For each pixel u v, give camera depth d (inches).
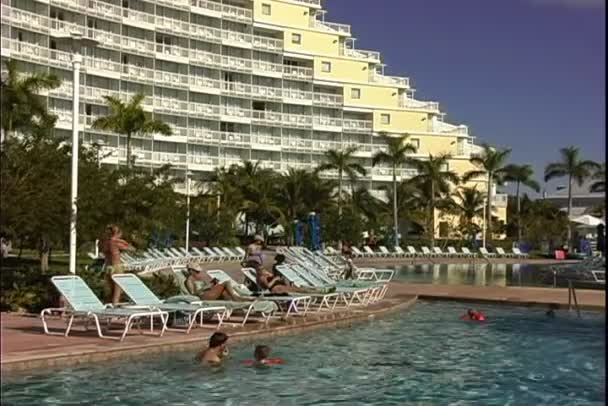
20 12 2484.0
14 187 693.9
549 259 2372.0
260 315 663.8
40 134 992.9
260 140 3393.2
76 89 716.0
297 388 413.7
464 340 590.6
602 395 402.3
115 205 799.1
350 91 3678.6
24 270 749.9
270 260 1450.5
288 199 2881.4
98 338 502.6
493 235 3341.5
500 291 933.2
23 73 2391.7
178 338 511.8
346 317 672.4
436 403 385.4
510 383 434.0
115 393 386.3
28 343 474.6
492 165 3061.0
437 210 3255.4
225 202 2802.7
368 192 3198.8
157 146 3090.6
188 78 3159.5
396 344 569.3
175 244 2390.5
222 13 3302.2
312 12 3695.9
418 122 3818.9
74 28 2714.1
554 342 584.7
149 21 3031.5
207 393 395.2
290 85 3533.5
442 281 1282.0
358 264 1905.8
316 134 3587.6
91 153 927.7
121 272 608.7
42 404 359.9
